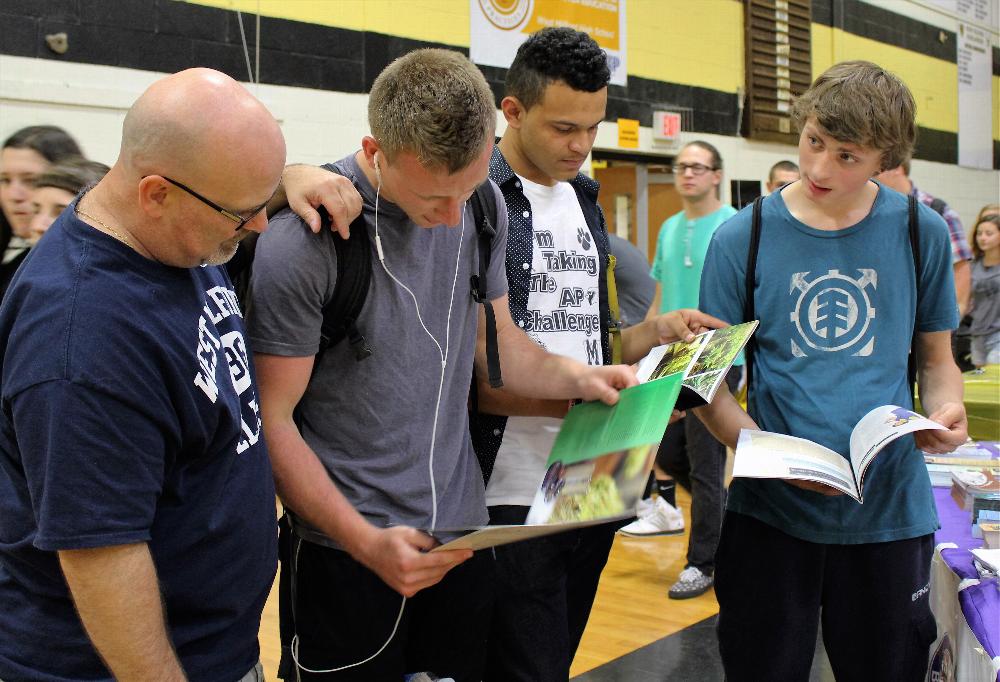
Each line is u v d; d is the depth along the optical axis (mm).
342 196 1446
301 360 1477
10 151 1944
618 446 1512
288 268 1439
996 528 2006
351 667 1613
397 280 1534
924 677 1956
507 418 1930
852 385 1857
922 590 1912
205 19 4102
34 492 1075
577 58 1805
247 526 1286
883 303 1864
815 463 1688
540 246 1963
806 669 1947
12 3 3562
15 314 1109
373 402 1547
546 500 1610
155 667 1118
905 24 9141
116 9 3828
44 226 1913
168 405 1143
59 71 3693
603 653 3180
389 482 1560
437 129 1354
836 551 1892
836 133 1714
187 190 1114
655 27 6504
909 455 1878
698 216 4281
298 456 1461
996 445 2801
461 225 1657
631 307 3691
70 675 1177
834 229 1872
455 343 1636
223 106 1121
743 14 7301
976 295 5332
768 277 1901
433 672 1772
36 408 1059
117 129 3869
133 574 1099
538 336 1961
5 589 1209
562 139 1865
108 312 1088
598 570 2123
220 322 1295
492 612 1887
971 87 10352
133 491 1098
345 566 1579
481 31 5234
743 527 1955
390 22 4793
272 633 3344
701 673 3012
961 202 10297
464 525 1687
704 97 6977
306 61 4461
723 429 1943
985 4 10500
